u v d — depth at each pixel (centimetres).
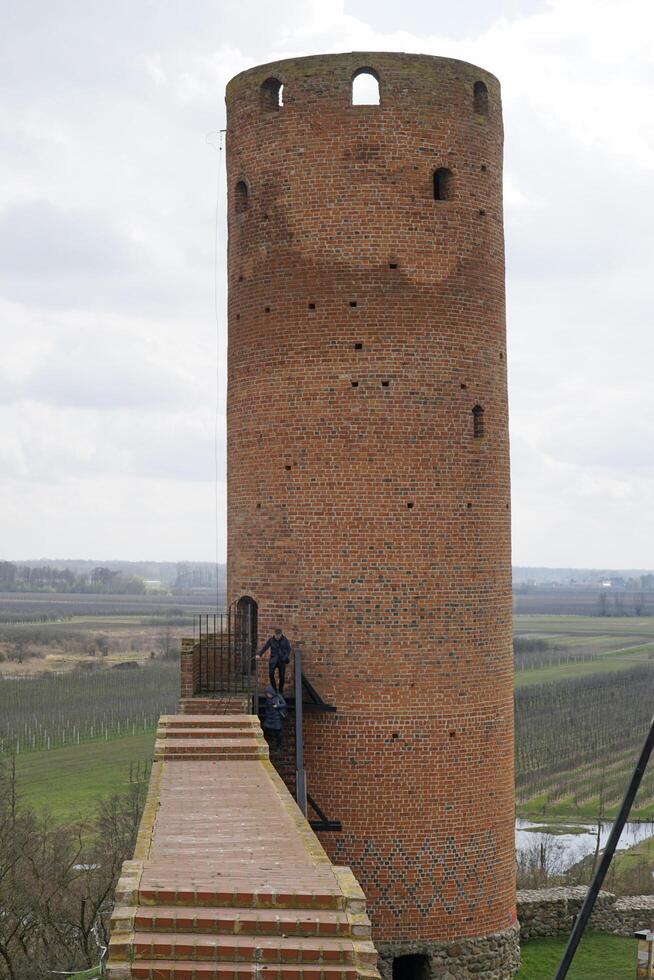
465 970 2903
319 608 2928
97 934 4038
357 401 2927
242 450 3100
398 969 3039
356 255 2941
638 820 7356
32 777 8331
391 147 2948
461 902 2908
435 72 2983
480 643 2980
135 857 1556
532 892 3422
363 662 2898
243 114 3105
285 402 2986
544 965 3086
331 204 2956
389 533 2917
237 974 1236
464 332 2992
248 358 3081
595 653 19762
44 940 3997
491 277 3078
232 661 3123
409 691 2900
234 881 1427
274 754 2917
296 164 2988
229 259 3191
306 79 2981
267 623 3006
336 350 2941
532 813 7538
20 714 11656
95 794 7606
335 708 2900
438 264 2966
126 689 13650
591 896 2248
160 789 2023
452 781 2914
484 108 3095
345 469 2928
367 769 2883
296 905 1369
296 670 2827
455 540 2953
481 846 2948
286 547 2973
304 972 1242
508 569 3117
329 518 2931
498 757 3008
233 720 2547
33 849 4772
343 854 2880
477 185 3044
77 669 15925
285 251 2997
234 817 1808
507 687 3073
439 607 2927
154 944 1270
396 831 2877
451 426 2962
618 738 10062
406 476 2927
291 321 2983
